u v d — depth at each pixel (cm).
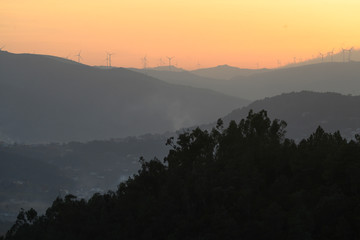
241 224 10538
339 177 11050
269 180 12244
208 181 11994
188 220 11412
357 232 9794
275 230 10169
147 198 12388
